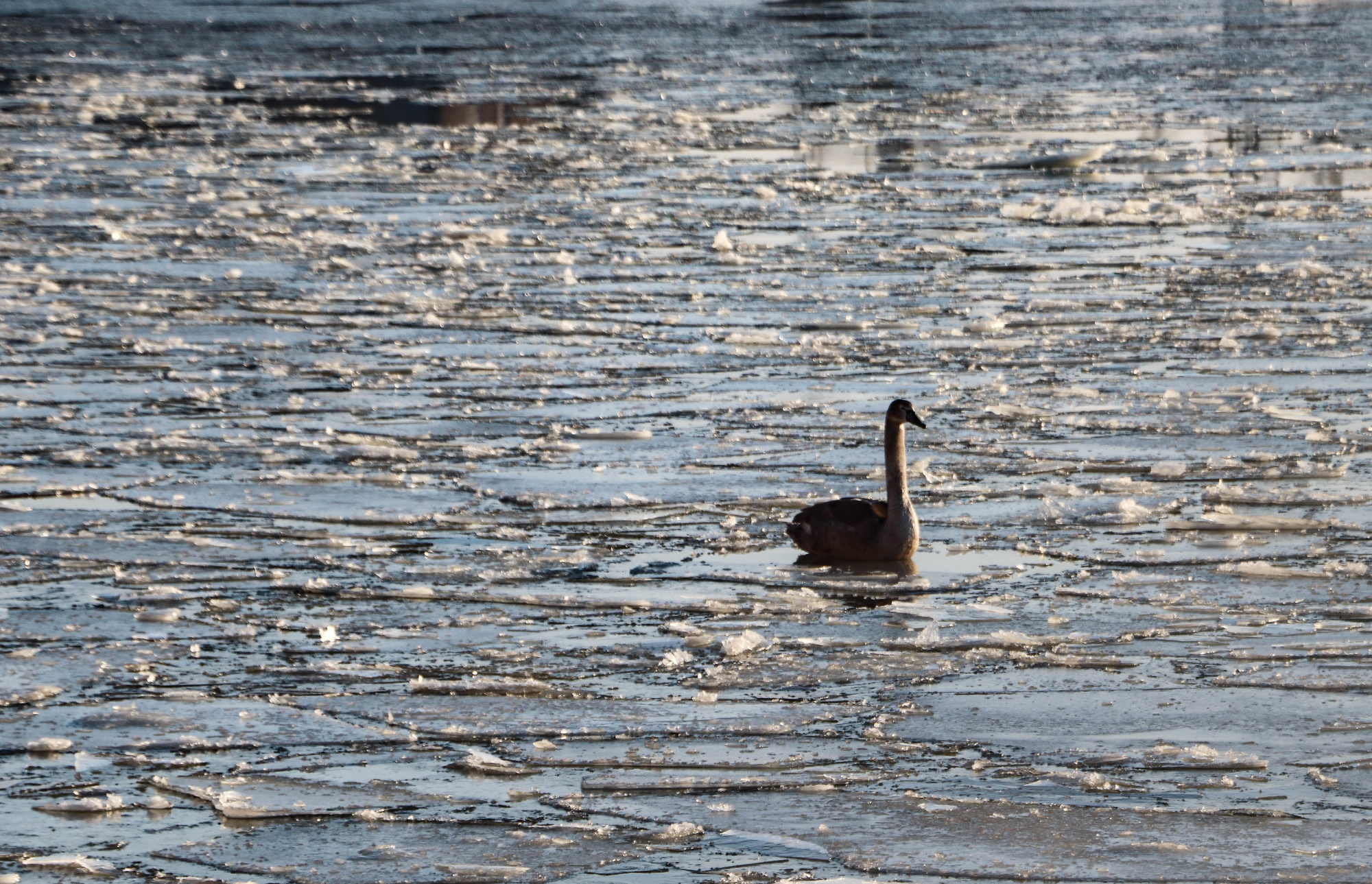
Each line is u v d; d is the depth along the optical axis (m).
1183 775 9.04
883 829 8.41
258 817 8.64
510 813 8.68
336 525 13.67
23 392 17.77
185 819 8.66
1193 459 15.21
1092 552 12.87
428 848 8.27
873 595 12.03
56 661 10.76
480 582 12.32
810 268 24.61
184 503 14.12
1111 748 9.37
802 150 36.31
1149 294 22.64
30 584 12.27
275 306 22.19
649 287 23.33
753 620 11.52
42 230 27.70
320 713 9.91
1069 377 18.39
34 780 9.11
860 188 31.61
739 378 18.56
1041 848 8.17
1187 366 18.77
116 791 8.98
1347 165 33.47
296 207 29.80
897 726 9.70
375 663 10.74
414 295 22.72
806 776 9.06
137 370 18.88
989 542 13.13
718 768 9.17
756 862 8.12
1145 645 10.98
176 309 22.05
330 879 7.96
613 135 38.72
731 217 28.78
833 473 14.98
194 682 10.45
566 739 9.58
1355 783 8.90
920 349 19.77
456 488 14.62
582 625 11.48
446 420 16.86
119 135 39.06
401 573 12.47
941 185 31.88
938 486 14.59
